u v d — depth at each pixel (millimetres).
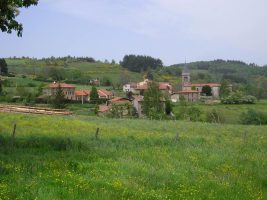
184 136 33125
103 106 100812
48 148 22516
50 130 33312
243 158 22703
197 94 155375
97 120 50094
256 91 150375
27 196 11867
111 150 22812
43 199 11609
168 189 14500
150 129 42469
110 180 14711
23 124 36562
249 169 19484
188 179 16234
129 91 154625
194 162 20734
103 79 199125
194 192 14039
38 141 23891
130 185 14211
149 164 18844
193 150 25078
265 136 38812
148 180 15531
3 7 19641
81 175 15352
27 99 99000
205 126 49469
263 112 89750
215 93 176625
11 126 34531
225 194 14258
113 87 181750
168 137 31016
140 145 26422
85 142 25219
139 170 16969
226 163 20719
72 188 13070
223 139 33656
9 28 21141
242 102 125688
